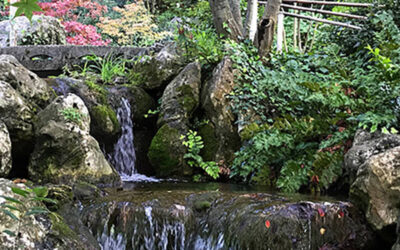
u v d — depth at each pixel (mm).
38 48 7727
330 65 6070
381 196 3346
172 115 6027
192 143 5754
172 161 5852
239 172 5527
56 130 4566
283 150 5148
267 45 6801
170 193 4137
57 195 3727
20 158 4848
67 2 11805
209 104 5883
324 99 4871
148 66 6738
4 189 2932
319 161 4559
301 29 9375
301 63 6258
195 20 9148
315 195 4312
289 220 3332
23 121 4613
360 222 3514
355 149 4148
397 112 4250
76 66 7777
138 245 3584
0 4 11711
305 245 3303
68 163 4602
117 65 7219
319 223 3381
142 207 3684
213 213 3719
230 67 5992
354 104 4684
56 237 3084
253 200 3762
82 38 10445
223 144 5789
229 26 7250
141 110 6488
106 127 5789
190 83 6074
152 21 11984
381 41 5305
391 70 4344
